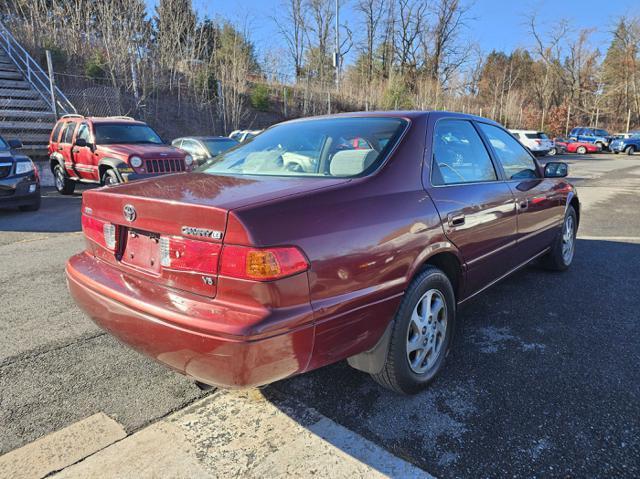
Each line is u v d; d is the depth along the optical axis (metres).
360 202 2.28
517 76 49.34
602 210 8.84
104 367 3.02
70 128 10.93
